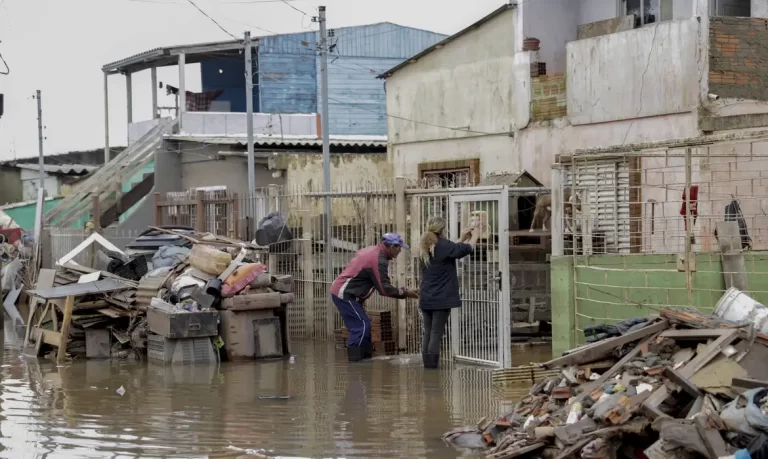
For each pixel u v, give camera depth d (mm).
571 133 17688
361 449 8078
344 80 34906
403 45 35500
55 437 8742
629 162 13094
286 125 32219
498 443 7848
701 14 15125
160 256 16750
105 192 28719
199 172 27578
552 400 7953
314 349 14898
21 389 11617
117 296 14875
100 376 12664
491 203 12391
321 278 15930
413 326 13992
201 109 36938
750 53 15258
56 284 15148
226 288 13875
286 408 10008
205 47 33031
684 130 15312
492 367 12383
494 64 19484
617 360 8125
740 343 7324
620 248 12359
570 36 19281
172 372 12844
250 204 18062
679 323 7949
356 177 25438
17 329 19250
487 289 12422
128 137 35906
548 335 14516
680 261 10922
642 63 16109
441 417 9359
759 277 11359
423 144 21609
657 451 6391
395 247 13180
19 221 43156
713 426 6312
